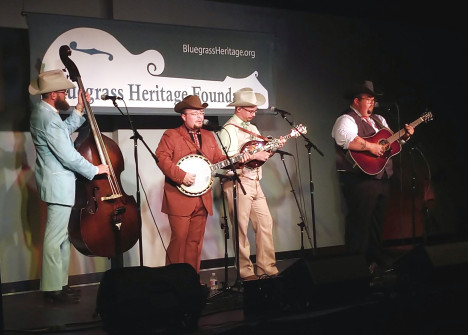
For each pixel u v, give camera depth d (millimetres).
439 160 7168
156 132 5699
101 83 5215
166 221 5727
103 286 3621
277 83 6316
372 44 6828
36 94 4621
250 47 5879
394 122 6891
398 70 6969
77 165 4375
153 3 5656
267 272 5270
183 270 3760
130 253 5574
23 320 4199
